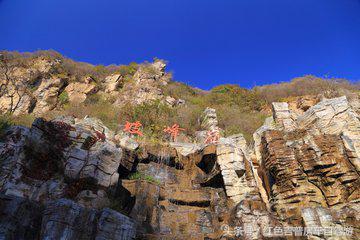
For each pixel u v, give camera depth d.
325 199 10.54
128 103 20.70
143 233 9.23
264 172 12.66
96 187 9.30
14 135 9.47
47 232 7.13
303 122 13.85
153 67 28.30
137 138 14.38
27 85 21.66
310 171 10.95
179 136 17.00
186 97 25.34
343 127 12.28
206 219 10.61
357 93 18.73
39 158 9.39
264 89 27.56
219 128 18.86
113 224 7.82
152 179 11.99
